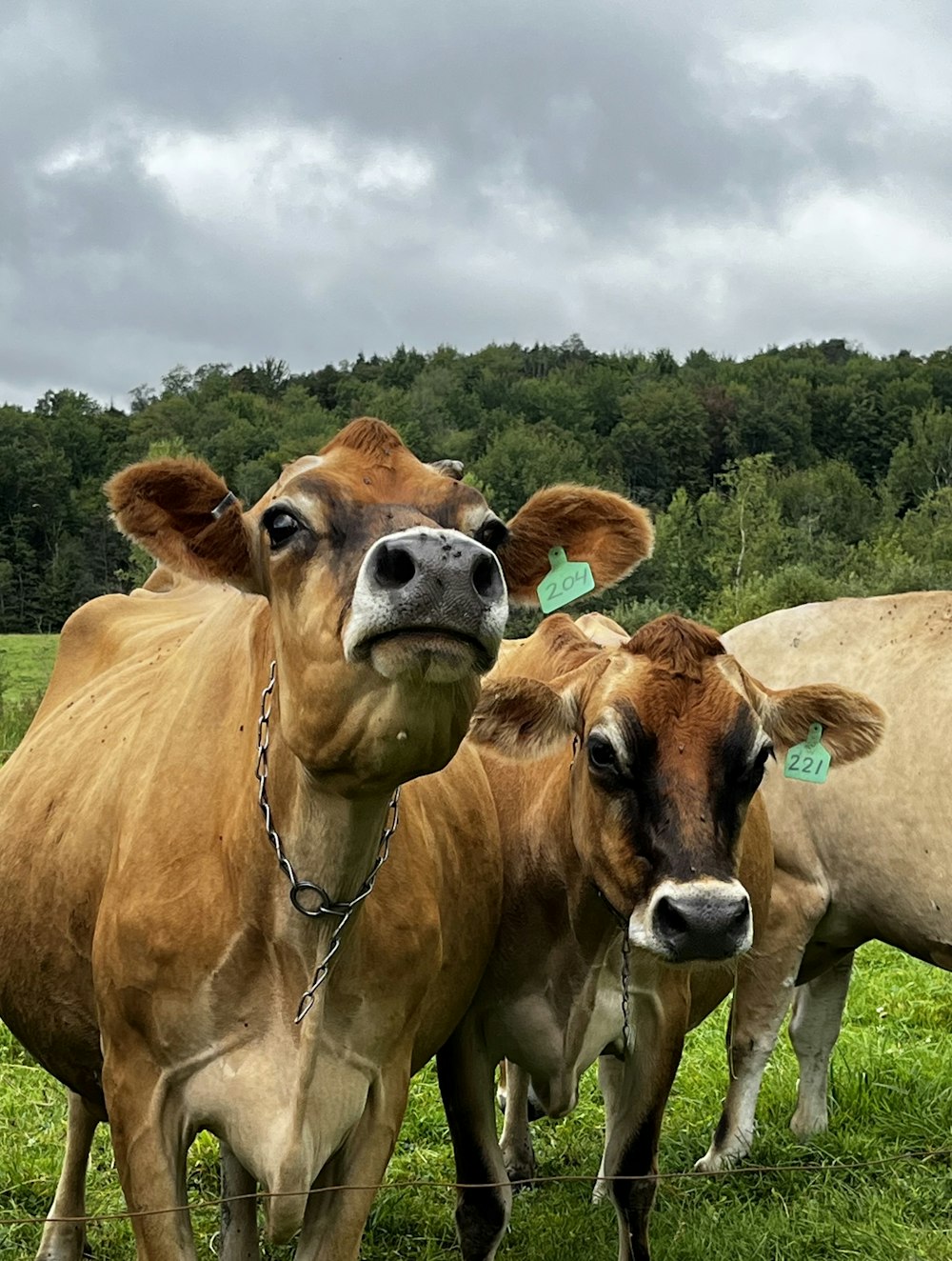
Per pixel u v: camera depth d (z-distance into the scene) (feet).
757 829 19.40
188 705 13.12
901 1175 20.43
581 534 14.29
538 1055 16.22
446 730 10.14
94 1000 13.93
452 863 14.65
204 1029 11.86
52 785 15.26
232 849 11.78
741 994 21.65
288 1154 11.37
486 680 15.02
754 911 19.54
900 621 21.42
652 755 13.88
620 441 400.06
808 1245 18.31
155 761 12.98
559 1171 21.01
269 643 12.25
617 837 13.96
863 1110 23.08
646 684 14.24
